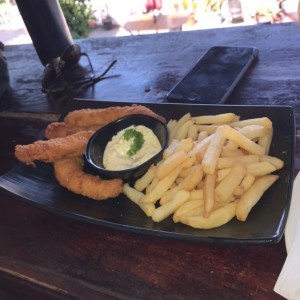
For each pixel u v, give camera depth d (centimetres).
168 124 36
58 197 32
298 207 24
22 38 157
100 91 49
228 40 53
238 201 26
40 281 27
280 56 45
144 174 32
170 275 24
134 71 52
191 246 26
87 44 64
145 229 26
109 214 29
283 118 32
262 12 119
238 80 42
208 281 23
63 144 33
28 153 33
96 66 56
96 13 152
